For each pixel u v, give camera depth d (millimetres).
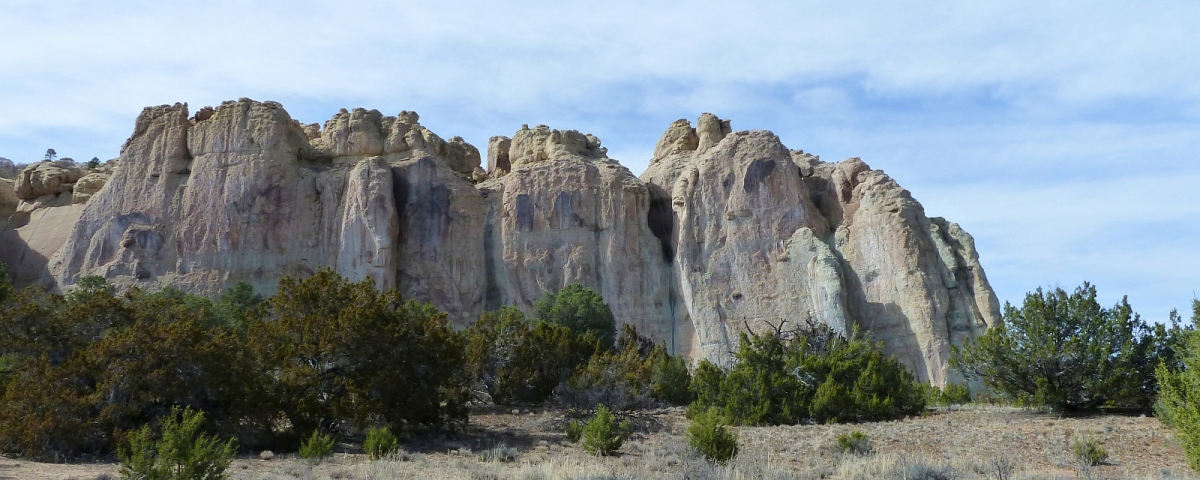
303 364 32531
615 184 84812
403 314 35125
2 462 23422
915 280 72875
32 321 31281
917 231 76062
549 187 84875
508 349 46625
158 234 81125
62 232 89062
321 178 84375
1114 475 23250
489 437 33562
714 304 78812
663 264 83312
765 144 84438
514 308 66812
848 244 79312
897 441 30453
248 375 29859
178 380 27750
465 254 83188
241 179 82375
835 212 84312
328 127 91062
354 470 23797
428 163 86062
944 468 22578
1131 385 35094
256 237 80562
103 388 26656
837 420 37750
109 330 31516
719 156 85000
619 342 60594
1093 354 35688
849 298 76312
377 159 83875
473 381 43125
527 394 45844
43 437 25328
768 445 30172
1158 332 35969
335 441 30094
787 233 80312
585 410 37156
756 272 79188
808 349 44469
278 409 30734
